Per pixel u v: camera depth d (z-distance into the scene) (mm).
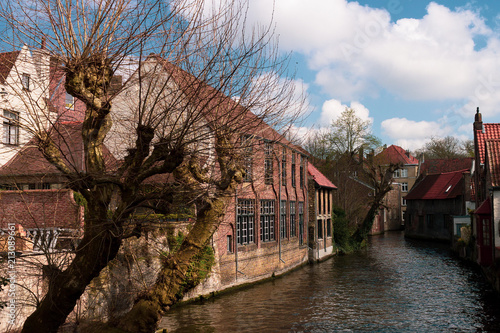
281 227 28125
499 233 23406
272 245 26453
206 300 19922
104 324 12156
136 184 8352
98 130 8492
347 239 41594
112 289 14062
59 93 8859
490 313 18312
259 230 25016
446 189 56250
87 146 8336
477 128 37750
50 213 12688
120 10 7859
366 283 25000
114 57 7945
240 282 22797
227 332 15344
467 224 39438
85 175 7809
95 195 8281
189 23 8211
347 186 48688
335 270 29891
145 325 11617
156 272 16234
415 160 87312
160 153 8336
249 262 23750
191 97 7996
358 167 58562
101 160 8453
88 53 7992
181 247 12500
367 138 55125
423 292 22578
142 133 8055
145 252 15883
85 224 8539
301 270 29969
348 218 47594
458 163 72438
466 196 49594
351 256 38438
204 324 16234
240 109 9320
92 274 8438
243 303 19703
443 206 55219
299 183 31844
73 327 11719
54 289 8430
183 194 9250
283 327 16141
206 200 11219
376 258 36844
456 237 38406
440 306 19609
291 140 11273
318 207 35594
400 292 22562
